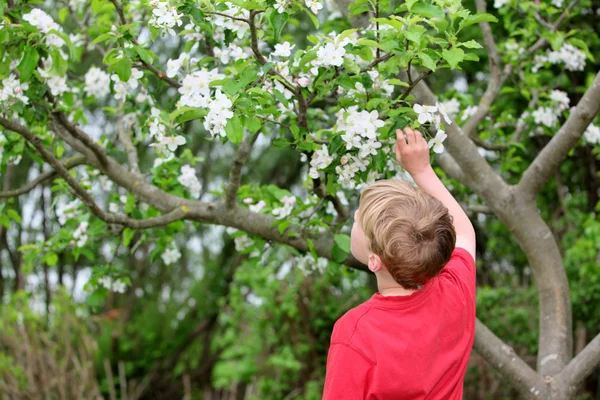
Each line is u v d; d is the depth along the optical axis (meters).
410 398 1.42
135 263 8.27
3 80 2.10
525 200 2.48
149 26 1.94
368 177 1.93
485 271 6.63
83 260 8.07
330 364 1.45
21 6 2.31
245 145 2.21
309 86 1.90
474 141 2.96
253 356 5.44
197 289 8.05
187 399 7.25
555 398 2.20
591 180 5.58
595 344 2.14
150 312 7.94
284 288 5.14
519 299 5.23
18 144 2.36
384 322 1.44
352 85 1.80
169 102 2.35
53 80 2.23
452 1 1.77
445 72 6.12
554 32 3.09
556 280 2.41
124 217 2.29
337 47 1.72
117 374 7.41
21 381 5.02
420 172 1.76
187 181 2.72
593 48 4.89
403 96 1.86
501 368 2.31
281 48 1.86
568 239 5.16
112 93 2.43
